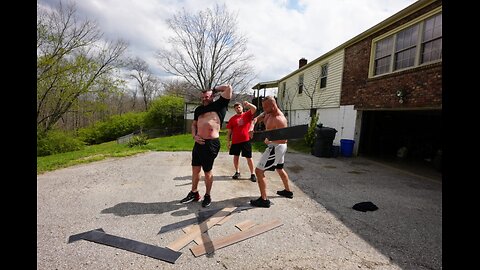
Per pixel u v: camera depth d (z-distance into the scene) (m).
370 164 7.90
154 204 3.76
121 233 2.83
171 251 2.48
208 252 2.50
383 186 5.32
